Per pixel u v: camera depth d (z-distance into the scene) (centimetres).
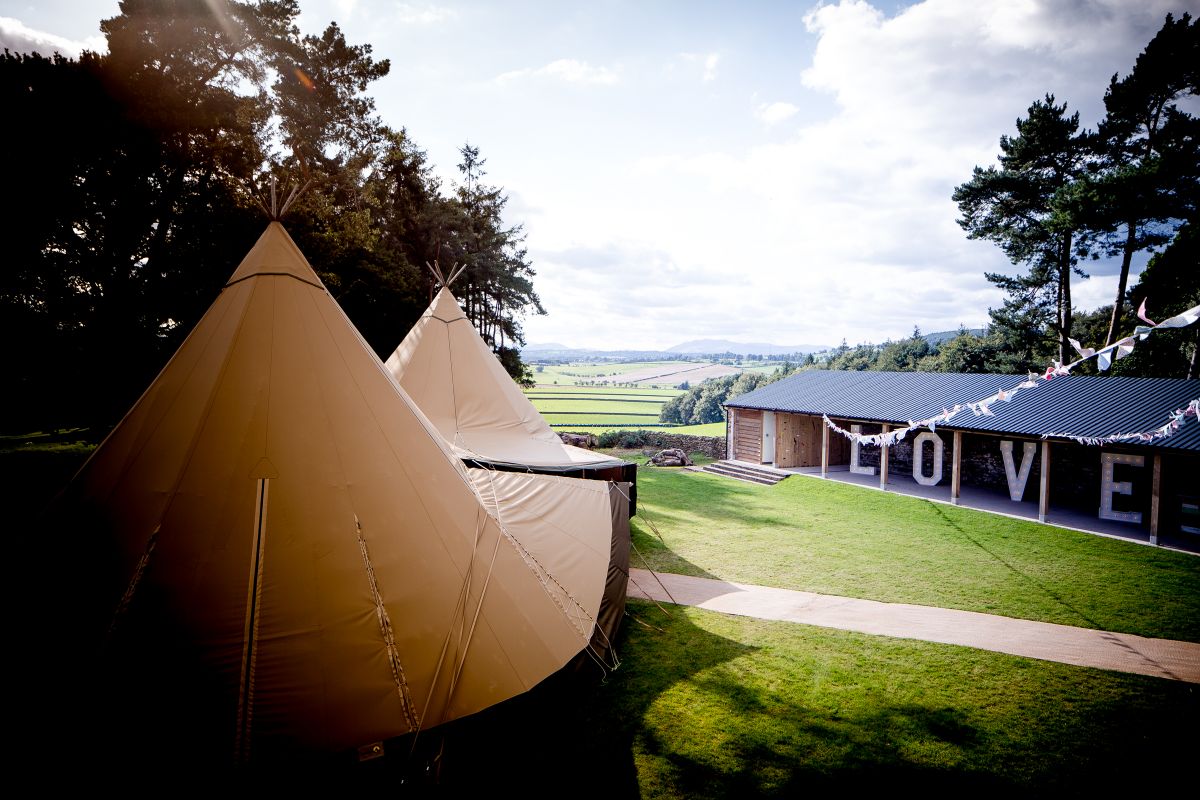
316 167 2125
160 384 495
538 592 555
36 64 1336
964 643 838
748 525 1571
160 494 431
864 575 1157
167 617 390
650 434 3155
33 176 1284
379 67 2250
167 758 348
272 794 358
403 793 397
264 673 389
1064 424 1523
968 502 1761
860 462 2294
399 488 496
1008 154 2495
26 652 368
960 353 3856
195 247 1614
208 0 1677
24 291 1368
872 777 530
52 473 1680
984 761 558
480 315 3266
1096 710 657
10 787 324
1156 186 1845
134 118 1406
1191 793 514
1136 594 1054
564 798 486
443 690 434
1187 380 1630
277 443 461
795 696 679
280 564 425
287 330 508
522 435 1263
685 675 727
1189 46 1962
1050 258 2542
